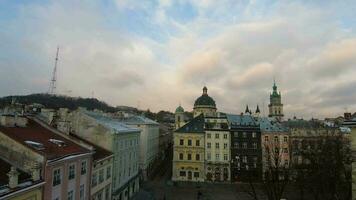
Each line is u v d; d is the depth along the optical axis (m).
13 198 23.19
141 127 88.19
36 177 26.66
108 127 50.38
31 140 30.97
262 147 88.38
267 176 41.91
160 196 69.31
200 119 95.19
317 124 111.88
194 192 74.31
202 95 145.88
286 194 70.25
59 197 30.59
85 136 50.53
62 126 43.88
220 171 87.56
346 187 51.16
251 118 97.38
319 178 55.28
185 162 88.69
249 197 68.25
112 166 49.94
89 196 38.88
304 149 78.31
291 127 98.62
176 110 150.00
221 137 89.19
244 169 87.12
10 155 27.67
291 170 68.44
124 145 58.09
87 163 38.28
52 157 28.89
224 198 68.25
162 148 136.38
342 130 91.50
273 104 173.62
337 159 54.16
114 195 50.28
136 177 68.25
